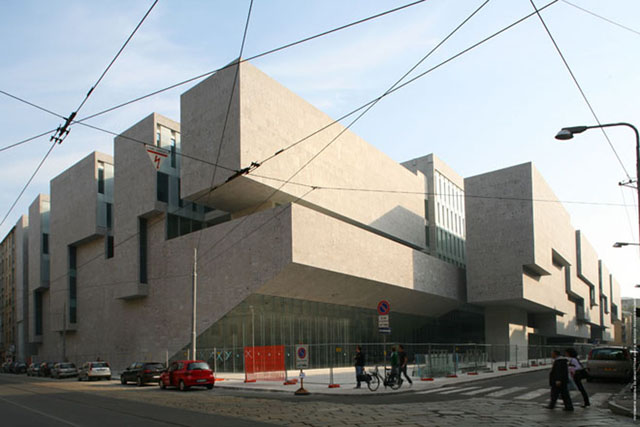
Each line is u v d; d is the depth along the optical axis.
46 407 17.92
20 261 79.56
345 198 47.88
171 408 16.80
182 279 44.12
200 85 41.53
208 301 41.38
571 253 75.50
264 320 38.88
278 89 41.75
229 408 16.42
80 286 57.22
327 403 17.67
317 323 43.44
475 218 56.69
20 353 76.94
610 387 23.58
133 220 48.34
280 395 22.00
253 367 31.20
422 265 52.78
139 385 31.59
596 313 98.44
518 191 54.50
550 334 72.06
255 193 40.69
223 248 40.97
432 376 28.91
